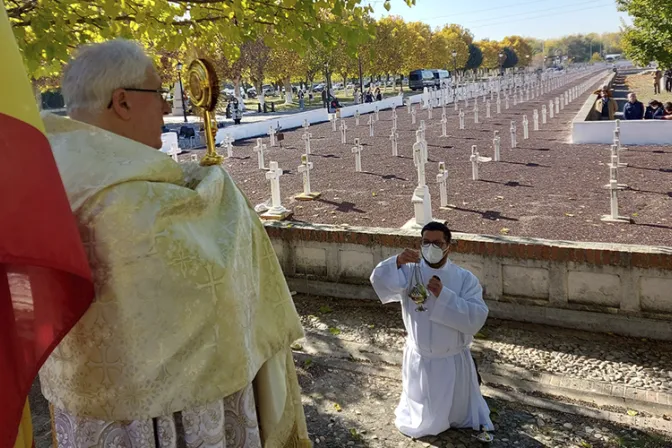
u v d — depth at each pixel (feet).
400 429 13.14
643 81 188.14
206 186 5.66
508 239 19.77
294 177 49.03
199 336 5.30
